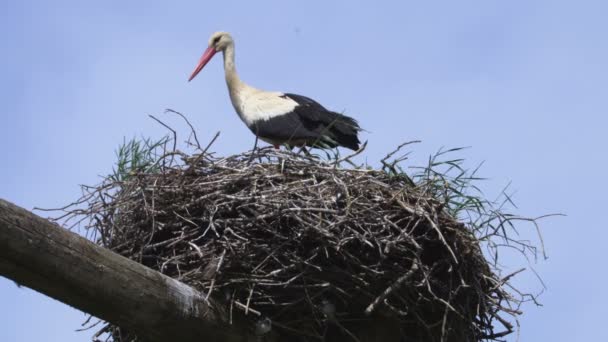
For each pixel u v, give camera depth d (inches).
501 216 452.4
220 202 431.8
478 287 436.8
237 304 395.2
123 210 444.8
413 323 442.6
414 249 423.2
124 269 333.7
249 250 409.4
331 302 423.2
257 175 448.8
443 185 458.9
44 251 301.1
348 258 416.5
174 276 425.4
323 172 454.0
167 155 450.0
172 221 438.0
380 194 441.7
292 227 418.0
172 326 361.1
